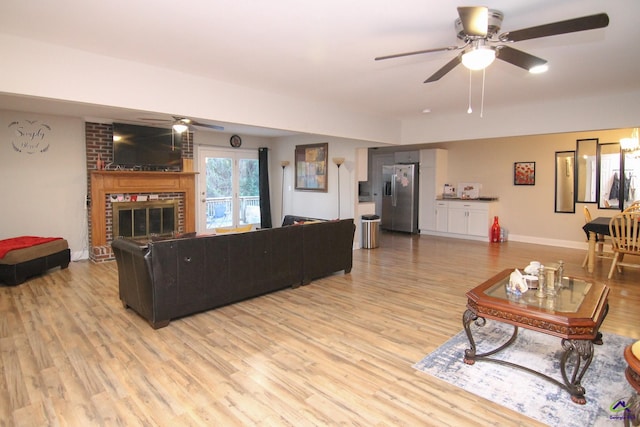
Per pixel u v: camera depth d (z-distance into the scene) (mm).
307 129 4949
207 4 2234
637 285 4605
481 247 7270
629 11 2291
